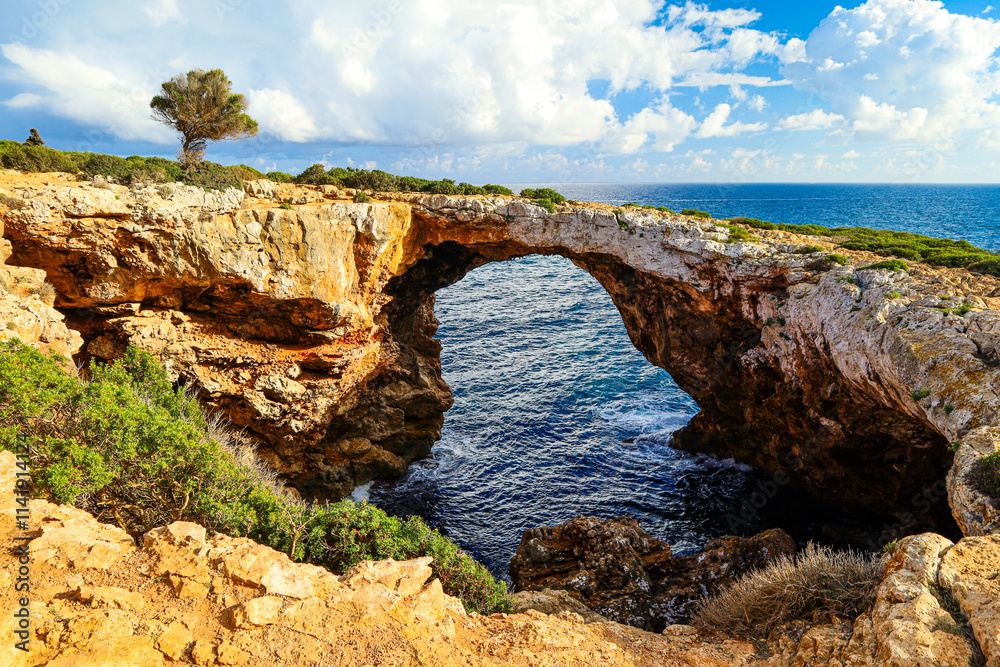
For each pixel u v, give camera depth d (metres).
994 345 17.27
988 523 11.63
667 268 33.34
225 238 26.52
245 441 28.03
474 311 73.88
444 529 30.38
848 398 26.11
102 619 6.76
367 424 35.34
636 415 44.06
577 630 9.95
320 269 29.09
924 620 7.55
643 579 22.09
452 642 8.04
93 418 11.47
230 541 9.08
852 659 7.71
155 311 27.16
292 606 7.68
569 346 60.19
